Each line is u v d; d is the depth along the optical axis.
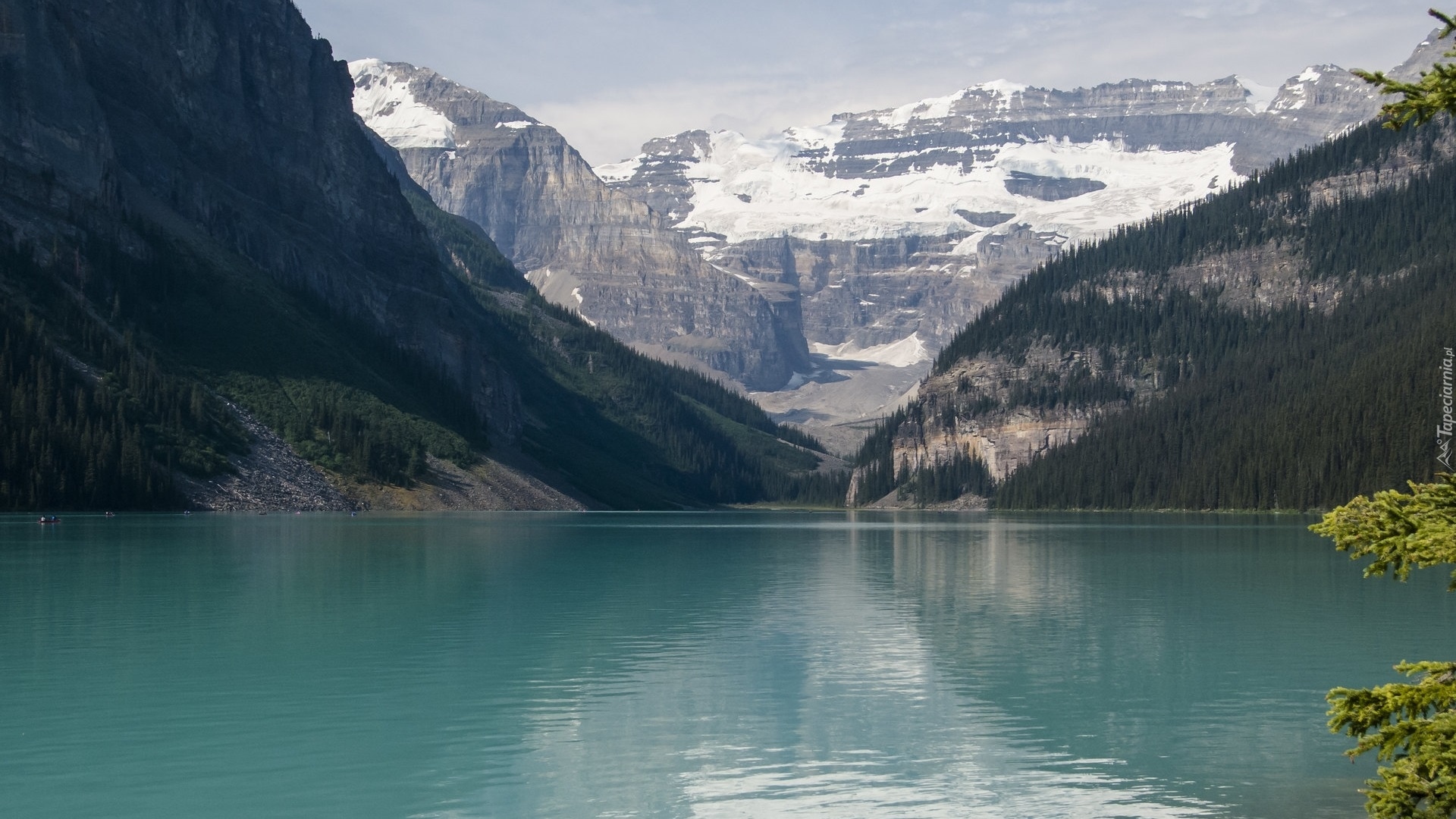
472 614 82.75
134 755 45.38
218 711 52.28
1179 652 68.31
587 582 106.38
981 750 46.84
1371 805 28.30
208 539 146.62
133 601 86.81
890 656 66.81
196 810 39.44
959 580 111.44
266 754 45.75
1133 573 119.19
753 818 39.00
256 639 70.62
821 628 77.81
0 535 148.12
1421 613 85.56
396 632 74.25
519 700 54.91
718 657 66.38
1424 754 27.22
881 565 130.88
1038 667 63.69
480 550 144.62
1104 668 63.50
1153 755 46.22
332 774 43.31
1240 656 67.12
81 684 57.38
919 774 43.69
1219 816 39.31
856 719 51.72
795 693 56.84
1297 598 95.19
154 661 63.28
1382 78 26.91
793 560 137.62
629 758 45.50
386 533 171.88
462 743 47.28
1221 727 50.38
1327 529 28.94
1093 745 47.62
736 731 49.56
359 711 52.44
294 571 109.56
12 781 42.25
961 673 61.97
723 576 114.69
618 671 62.00
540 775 43.25
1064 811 39.81
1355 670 63.19
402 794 41.06
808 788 42.03
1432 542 26.81
